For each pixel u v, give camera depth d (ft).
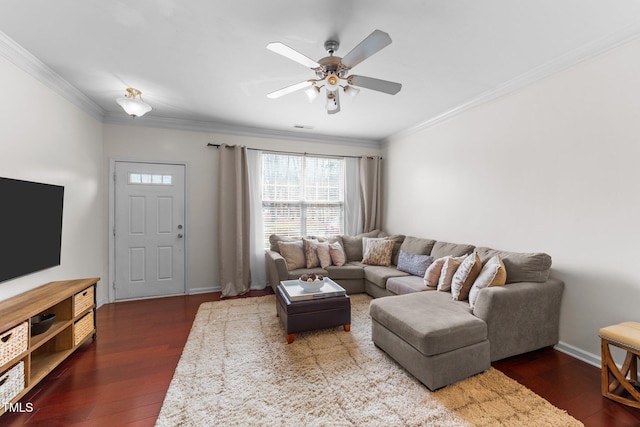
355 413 5.45
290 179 15.20
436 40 6.84
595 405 5.72
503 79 8.93
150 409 5.66
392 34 6.60
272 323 9.77
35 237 7.63
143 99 10.52
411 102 10.84
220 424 5.17
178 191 13.09
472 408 5.59
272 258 12.23
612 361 5.87
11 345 5.41
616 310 6.83
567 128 7.75
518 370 6.95
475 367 6.57
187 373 6.78
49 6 5.66
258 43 6.99
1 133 6.74
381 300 8.11
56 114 8.77
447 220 12.05
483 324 6.70
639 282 6.45
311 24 6.24
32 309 6.04
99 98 10.37
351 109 11.59
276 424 5.17
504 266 8.04
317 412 5.48
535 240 8.60
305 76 8.75
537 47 7.14
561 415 5.40
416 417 5.35
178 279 13.14
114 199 12.14
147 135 12.61
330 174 16.10
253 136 14.34
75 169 9.83
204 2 5.57
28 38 6.72
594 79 7.18
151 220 12.72
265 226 14.74
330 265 13.23
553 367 7.08
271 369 6.95
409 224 14.49
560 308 7.89
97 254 11.44
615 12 5.82
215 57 7.64
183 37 6.74
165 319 10.23
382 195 16.78
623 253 6.71
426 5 5.63
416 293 8.67
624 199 6.68
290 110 11.72
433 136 12.84
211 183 13.60
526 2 5.55
